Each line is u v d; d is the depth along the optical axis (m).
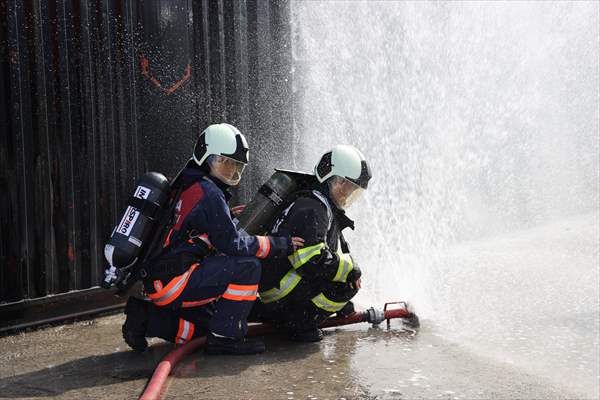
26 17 4.07
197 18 5.17
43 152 4.20
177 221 3.39
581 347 3.73
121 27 4.62
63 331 4.21
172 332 3.59
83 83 4.40
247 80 5.61
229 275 3.45
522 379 3.16
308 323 3.81
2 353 3.70
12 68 4.02
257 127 5.73
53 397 2.97
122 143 4.66
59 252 4.32
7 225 4.04
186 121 5.10
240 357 3.53
